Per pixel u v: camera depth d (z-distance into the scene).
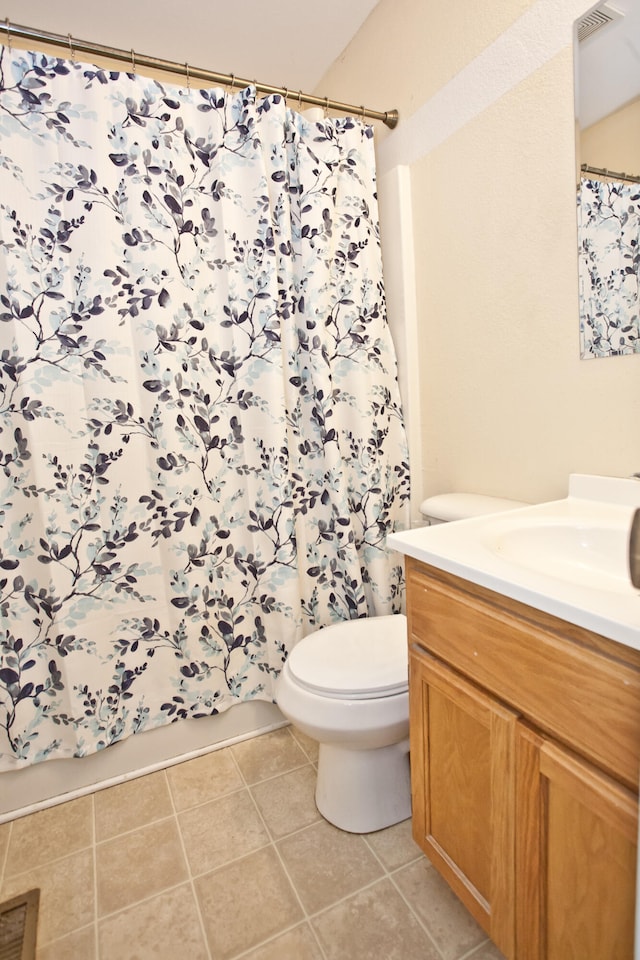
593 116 0.96
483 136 1.22
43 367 1.23
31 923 1.01
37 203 1.20
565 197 1.04
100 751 1.41
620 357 0.98
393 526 1.66
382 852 1.15
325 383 1.49
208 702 1.51
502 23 1.12
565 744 0.64
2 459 1.23
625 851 0.57
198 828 1.24
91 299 1.26
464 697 0.81
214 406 1.43
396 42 1.46
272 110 1.38
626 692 0.55
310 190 1.44
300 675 1.15
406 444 1.62
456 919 0.99
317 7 1.50
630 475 0.99
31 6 1.43
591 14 0.94
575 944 0.66
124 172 1.26
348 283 1.54
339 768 1.22
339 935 0.97
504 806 0.75
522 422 1.23
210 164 1.36
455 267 1.36
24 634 1.29
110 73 1.23
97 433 1.30
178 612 1.44
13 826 1.29
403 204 1.50
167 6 1.46
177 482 1.38
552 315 1.11
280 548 1.48
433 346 1.49
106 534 1.34
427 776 0.95
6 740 1.30
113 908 1.04
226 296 1.41
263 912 1.02
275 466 1.45
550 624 0.64
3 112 1.15
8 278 1.18
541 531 0.95
